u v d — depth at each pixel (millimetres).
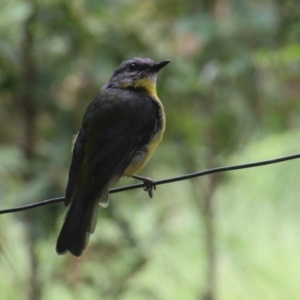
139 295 12984
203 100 13359
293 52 12180
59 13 12289
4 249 12664
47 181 11969
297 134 14375
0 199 11945
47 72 12570
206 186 13711
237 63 12492
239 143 13688
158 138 10266
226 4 12805
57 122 12680
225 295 14305
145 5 13070
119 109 9984
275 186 14227
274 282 13992
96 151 9734
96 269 12531
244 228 14133
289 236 14219
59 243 9234
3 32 12523
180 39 12781
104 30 12492
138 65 10555
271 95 13297
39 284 12633
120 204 12656
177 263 13883
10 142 12852
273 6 13039
